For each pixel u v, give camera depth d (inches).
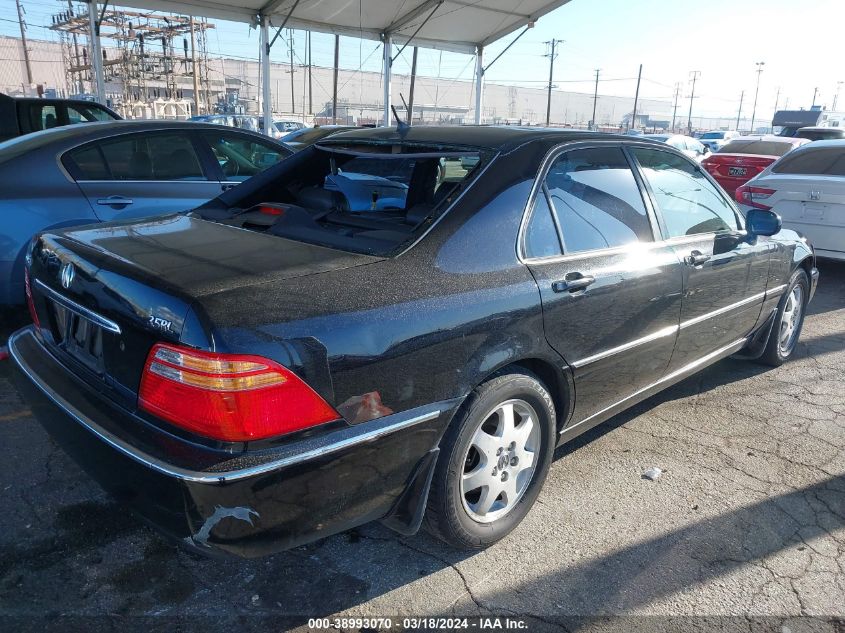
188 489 73.3
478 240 99.3
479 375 95.0
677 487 127.5
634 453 140.5
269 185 138.0
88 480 121.6
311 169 141.6
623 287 117.4
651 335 127.9
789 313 188.5
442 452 95.0
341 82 3567.9
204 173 210.2
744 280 154.6
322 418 78.9
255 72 3341.5
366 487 85.3
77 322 94.3
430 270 92.8
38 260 104.9
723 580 101.7
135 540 106.2
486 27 714.2
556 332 106.0
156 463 75.1
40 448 131.8
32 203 170.6
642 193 130.2
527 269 103.1
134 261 88.7
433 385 89.7
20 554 101.7
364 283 86.6
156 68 2142.0
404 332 85.7
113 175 189.8
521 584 99.8
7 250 165.9
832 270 323.9
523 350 100.8
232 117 1191.6
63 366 96.3
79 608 91.8
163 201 195.8
